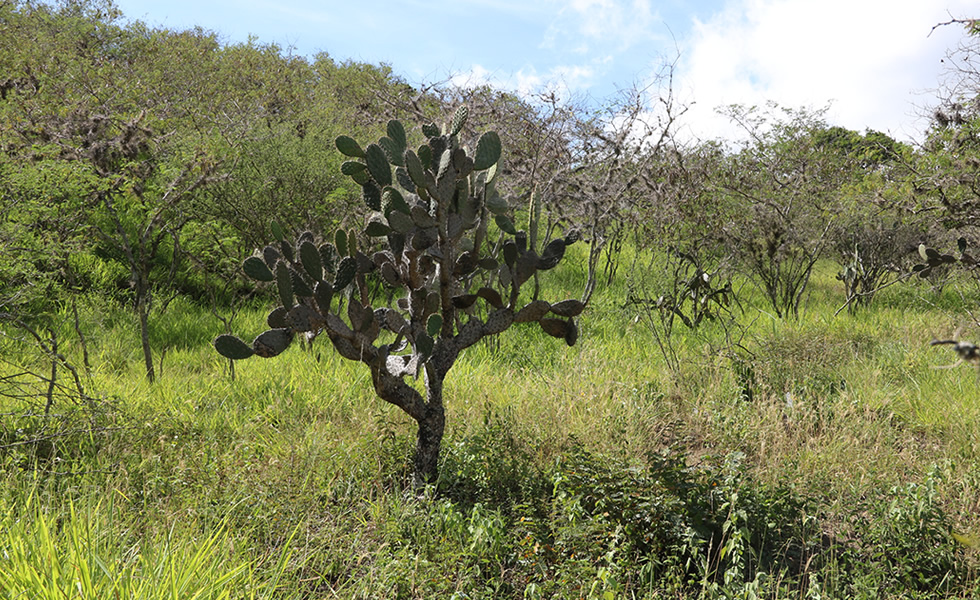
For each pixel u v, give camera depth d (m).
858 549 3.53
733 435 4.84
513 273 4.17
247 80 15.93
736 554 3.02
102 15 16.14
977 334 6.09
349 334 3.64
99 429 4.41
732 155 9.38
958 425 4.95
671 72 7.46
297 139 8.45
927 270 4.01
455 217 3.80
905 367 6.30
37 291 6.09
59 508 3.54
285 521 3.52
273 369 6.13
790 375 6.03
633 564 3.18
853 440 4.66
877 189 7.57
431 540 3.35
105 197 6.32
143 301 5.94
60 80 9.62
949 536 3.29
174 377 5.94
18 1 14.70
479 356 6.77
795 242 8.84
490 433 4.39
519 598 3.16
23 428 4.50
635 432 4.82
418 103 8.20
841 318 8.52
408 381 5.30
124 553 2.98
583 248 12.21
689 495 3.54
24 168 5.19
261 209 7.88
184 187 6.93
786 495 3.62
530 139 7.49
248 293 8.91
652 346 7.21
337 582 3.20
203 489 3.77
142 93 10.32
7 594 2.41
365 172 3.98
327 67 18.78
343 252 3.72
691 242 8.02
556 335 4.41
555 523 3.46
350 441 4.55
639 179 7.75
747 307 9.16
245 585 2.79
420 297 3.92
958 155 6.61
